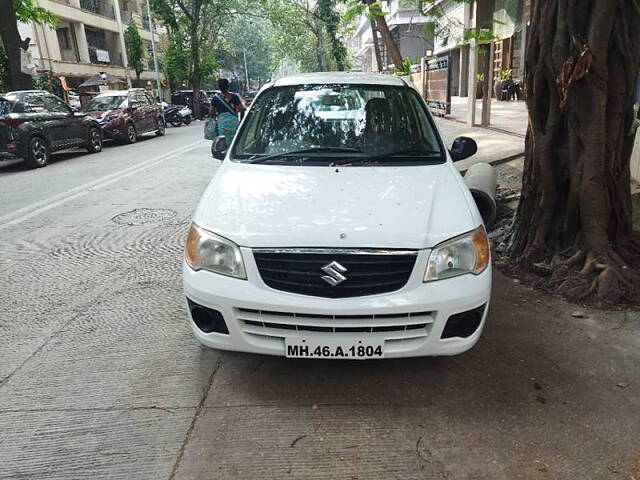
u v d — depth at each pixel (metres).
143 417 2.71
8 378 3.09
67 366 3.21
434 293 2.62
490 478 2.28
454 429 2.58
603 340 3.37
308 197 2.98
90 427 2.64
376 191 3.05
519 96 23.00
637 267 4.19
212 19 35.59
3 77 16.31
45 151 11.72
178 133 20.81
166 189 8.40
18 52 14.59
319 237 2.64
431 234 2.69
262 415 2.71
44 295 4.27
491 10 11.80
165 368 3.16
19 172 11.02
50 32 29.16
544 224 4.41
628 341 3.35
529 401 2.78
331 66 39.53
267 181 3.22
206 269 2.78
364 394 2.87
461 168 8.51
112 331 3.64
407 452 2.44
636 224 5.11
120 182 9.17
